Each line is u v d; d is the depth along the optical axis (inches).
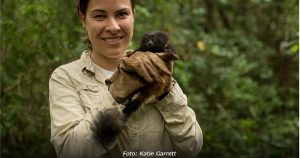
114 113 117.5
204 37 329.7
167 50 121.1
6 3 257.1
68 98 124.2
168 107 121.6
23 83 257.0
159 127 124.4
